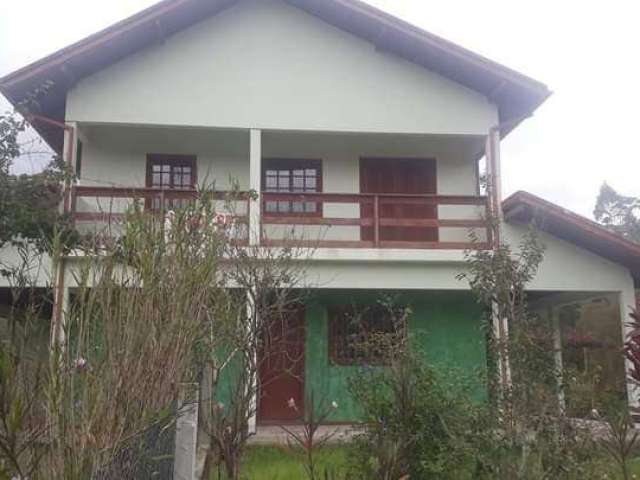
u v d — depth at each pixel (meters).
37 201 7.69
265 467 7.32
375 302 12.41
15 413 2.91
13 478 3.05
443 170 13.59
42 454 3.12
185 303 3.78
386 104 11.96
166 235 4.11
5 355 3.05
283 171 13.44
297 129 11.70
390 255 10.96
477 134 12.05
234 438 6.06
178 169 13.09
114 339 3.41
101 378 3.30
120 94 11.40
